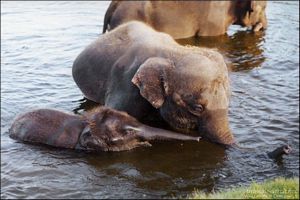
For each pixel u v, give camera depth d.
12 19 26.23
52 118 13.69
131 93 14.16
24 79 17.97
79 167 12.45
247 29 26.55
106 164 12.63
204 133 13.18
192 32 24.91
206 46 23.33
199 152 13.20
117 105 14.38
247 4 25.39
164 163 12.72
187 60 13.20
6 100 16.09
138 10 23.88
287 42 23.81
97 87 15.73
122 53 15.16
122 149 13.28
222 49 22.73
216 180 12.05
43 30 24.25
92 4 29.58
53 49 21.53
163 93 13.27
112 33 16.17
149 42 14.66
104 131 13.17
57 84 17.53
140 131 13.33
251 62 20.75
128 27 16.06
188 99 13.02
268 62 20.75
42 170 12.27
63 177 12.02
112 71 15.07
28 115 13.92
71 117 13.68
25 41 22.52
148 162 12.75
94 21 26.06
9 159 12.70
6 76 18.20
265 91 17.58
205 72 12.98
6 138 13.74
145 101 14.03
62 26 24.97
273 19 27.70
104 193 11.40
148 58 13.84
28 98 16.33
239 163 12.79
